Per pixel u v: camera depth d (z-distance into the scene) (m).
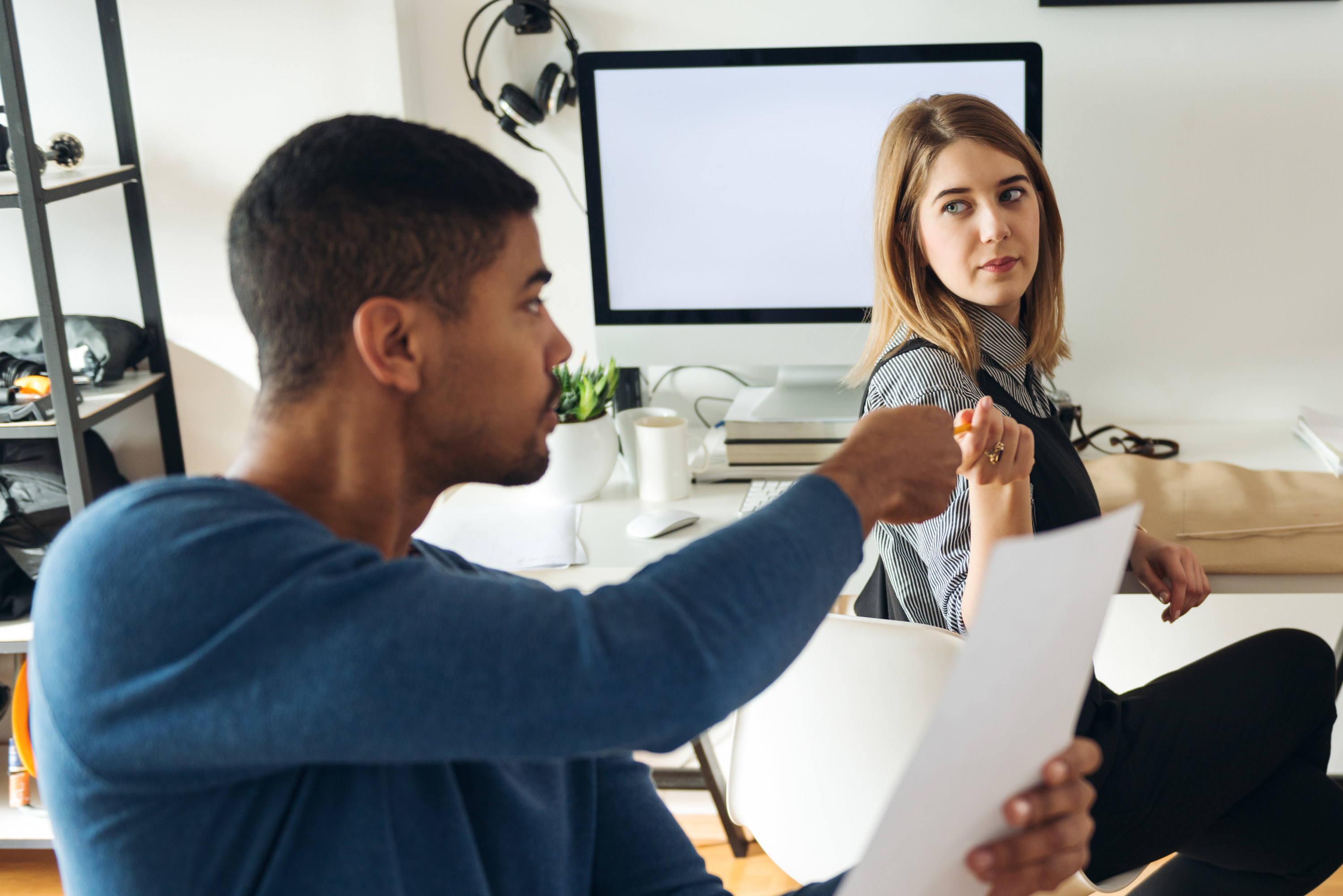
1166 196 1.83
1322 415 1.79
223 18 1.79
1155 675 2.02
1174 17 1.74
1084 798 0.57
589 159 1.72
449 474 0.57
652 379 2.04
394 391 0.53
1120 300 1.89
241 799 0.47
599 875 0.69
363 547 0.47
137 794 0.45
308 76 1.80
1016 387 1.27
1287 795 1.21
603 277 1.77
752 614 0.46
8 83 1.51
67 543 0.46
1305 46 1.73
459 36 1.87
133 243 1.89
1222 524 1.35
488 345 0.54
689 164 1.70
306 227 0.51
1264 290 1.86
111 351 1.82
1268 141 1.78
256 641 0.42
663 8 1.82
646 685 0.43
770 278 1.73
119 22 1.79
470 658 0.42
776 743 1.11
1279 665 1.22
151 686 0.42
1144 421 1.94
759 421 1.68
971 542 1.07
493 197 0.53
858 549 0.52
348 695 0.41
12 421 1.65
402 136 0.53
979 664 0.44
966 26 1.78
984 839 0.56
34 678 0.47
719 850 1.91
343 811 0.49
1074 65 1.78
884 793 1.03
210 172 1.85
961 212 1.22
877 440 0.58
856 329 1.73
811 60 1.63
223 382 1.95
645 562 1.43
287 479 0.53
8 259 1.92
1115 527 0.48
